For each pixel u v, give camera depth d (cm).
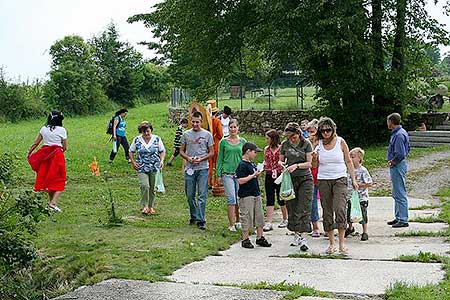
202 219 1066
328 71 2527
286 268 779
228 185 1038
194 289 687
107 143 2825
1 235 762
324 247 919
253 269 780
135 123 4212
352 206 917
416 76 2583
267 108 3409
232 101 4100
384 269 751
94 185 1606
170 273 770
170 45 2823
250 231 1056
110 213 1118
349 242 951
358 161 964
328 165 857
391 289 643
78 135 3344
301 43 2383
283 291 663
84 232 1020
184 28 2550
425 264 771
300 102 3566
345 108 2611
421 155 2197
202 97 2744
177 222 1123
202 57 2625
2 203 776
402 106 2602
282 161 919
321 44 2328
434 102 2934
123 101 6544
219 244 934
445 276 700
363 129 2602
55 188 1189
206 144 1075
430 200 1391
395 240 952
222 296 655
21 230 807
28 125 4541
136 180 1717
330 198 861
